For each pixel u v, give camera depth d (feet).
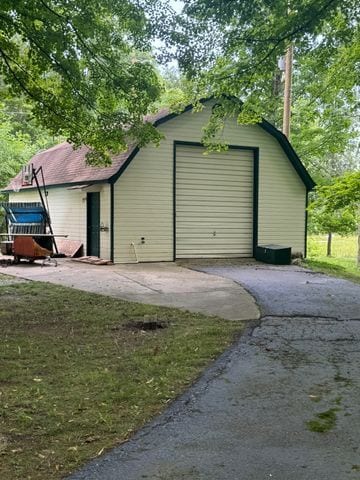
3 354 16.55
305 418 11.60
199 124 46.26
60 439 10.34
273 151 50.08
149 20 28.53
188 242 46.96
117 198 42.91
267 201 49.93
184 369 15.21
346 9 27.20
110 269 39.50
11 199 68.23
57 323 21.29
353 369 15.39
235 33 28.89
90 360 15.99
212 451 9.89
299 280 34.76
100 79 30.96
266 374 14.89
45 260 44.37
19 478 8.80
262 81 34.60
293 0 26.43
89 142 33.83
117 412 11.81
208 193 47.70
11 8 25.35
